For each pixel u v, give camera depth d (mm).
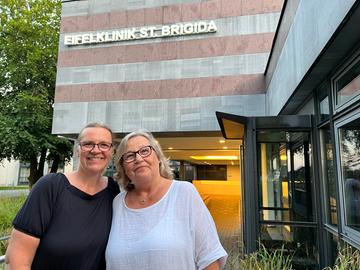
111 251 1635
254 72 10312
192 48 10898
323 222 4801
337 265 3291
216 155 18969
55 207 1673
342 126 4062
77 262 1620
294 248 4863
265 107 10023
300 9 4723
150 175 1771
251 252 4809
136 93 11125
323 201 4852
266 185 5195
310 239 4883
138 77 11188
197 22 10883
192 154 18359
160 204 1696
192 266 1583
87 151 1822
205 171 30578
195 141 12820
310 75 4500
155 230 1601
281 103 6652
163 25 11195
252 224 5070
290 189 5176
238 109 10211
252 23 10562
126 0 11672
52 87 18656
